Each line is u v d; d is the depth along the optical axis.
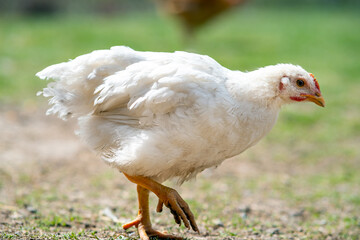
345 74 19.25
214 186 9.62
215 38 24.64
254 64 19.23
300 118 14.12
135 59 6.07
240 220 7.88
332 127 13.64
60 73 6.07
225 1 19.91
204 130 5.58
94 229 6.94
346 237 7.44
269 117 5.86
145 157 5.66
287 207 8.80
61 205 8.09
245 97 5.71
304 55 22.02
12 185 8.85
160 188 5.89
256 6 40.16
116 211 8.00
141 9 37.31
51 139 11.73
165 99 5.59
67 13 34.31
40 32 24.39
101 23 29.14
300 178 10.38
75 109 6.16
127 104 5.87
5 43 21.45
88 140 6.14
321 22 32.47
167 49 21.14
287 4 42.06
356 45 24.97
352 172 10.76
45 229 6.66
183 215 5.84
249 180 10.07
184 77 5.67
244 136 5.74
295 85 5.90
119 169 6.04
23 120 12.88
